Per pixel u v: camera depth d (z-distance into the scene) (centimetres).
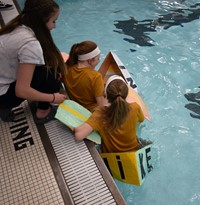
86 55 235
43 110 218
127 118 208
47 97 198
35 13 170
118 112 197
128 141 219
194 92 331
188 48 395
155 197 234
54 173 184
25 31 171
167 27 441
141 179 214
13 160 195
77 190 173
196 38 413
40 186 177
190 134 287
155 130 291
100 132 210
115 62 303
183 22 449
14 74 189
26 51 166
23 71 171
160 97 328
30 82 179
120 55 391
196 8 483
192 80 346
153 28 441
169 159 263
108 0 525
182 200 231
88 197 169
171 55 385
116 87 202
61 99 210
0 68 185
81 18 477
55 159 193
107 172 183
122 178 219
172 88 338
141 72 362
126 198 233
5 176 185
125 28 446
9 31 172
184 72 357
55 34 440
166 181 246
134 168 208
